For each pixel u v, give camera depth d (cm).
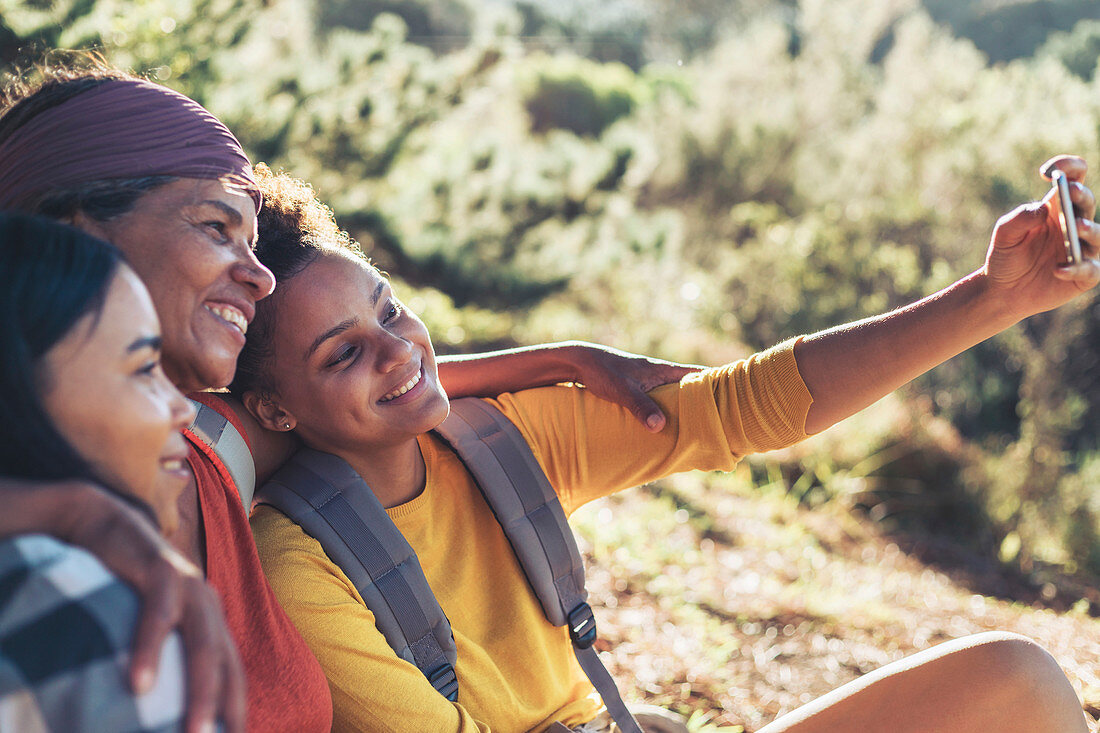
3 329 80
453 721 151
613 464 193
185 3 482
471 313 830
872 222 1062
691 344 914
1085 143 923
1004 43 2641
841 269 1032
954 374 878
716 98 1323
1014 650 167
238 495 140
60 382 81
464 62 857
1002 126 1024
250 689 125
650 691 302
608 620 351
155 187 128
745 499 594
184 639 77
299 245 163
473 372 200
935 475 690
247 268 134
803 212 1230
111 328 84
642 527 470
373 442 169
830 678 334
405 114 754
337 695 149
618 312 970
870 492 679
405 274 847
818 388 180
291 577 151
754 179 1270
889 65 1236
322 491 161
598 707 189
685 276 1083
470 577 178
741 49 1401
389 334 163
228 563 132
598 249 1002
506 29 938
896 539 620
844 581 477
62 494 80
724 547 487
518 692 174
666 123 1322
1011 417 855
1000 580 580
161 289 128
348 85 709
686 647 339
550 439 194
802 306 1012
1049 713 164
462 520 182
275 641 130
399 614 158
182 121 132
